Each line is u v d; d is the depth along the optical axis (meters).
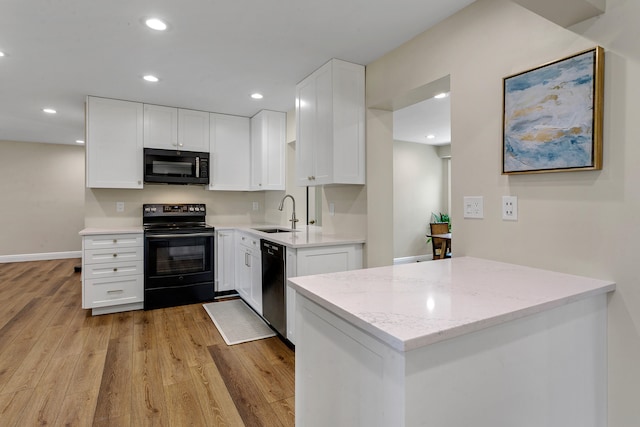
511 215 1.70
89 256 3.35
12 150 6.18
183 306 3.69
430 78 2.17
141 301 3.56
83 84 3.16
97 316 3.37
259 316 3.38
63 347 2.65
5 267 5.68
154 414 1.85
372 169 2.79
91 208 3.89
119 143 3.63
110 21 2.08
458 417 0.90
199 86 3.22
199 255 3.82
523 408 1.05
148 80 3.06
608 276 1.35
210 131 4.12
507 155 1.69
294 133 3.98
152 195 4.18
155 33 2.23
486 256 1.83
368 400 0.94
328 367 1.12
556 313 1.14
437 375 0.86
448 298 1.11
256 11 1.98
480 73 1.84
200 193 4.45
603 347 1.33
